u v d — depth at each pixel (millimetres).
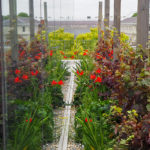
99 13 9445
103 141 3691
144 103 3545
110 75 5129
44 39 3838
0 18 1803
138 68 3701
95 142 3627
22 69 2215
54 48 5855
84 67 8219
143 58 3740
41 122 3152
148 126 3086
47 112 3865
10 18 1975
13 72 1978
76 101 6148
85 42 16359
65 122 5051
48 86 4238
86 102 5242
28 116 2408
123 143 3045
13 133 1970
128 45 4348
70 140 4430
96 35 16906
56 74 5875
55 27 6199
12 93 1945
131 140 3145
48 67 4254
